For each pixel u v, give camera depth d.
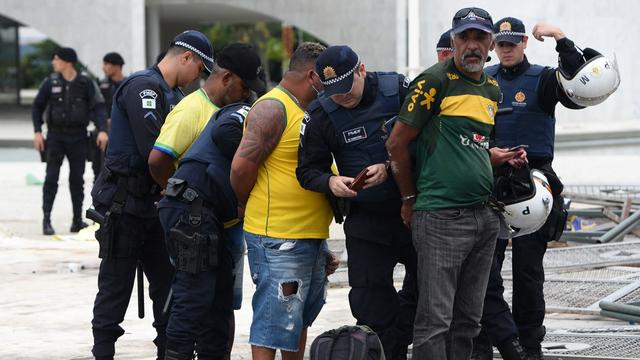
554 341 10.55
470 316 8.04
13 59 69.50
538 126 9.40
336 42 51.47
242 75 8.73
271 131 8.04
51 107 18.47
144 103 8.84
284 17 51.94
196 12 57.75
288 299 8.16
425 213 7.64
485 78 7.75
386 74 8.00
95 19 45.97
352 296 8.14
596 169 27.39
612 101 48.00
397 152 7.57
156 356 10.34
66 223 19.92
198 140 8.55
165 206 8.48
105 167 9.08
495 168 8.73
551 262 14.53
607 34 46.88
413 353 7.85
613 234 15.76
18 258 16.02
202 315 8.45
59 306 12.71
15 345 10.79
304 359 9.95
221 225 8.59
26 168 30.23
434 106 7.55
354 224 8.09
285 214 8.13
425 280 7.70
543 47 45.34
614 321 11.84
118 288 9.05
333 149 7.95
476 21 7.39
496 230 7.83
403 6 49.50
